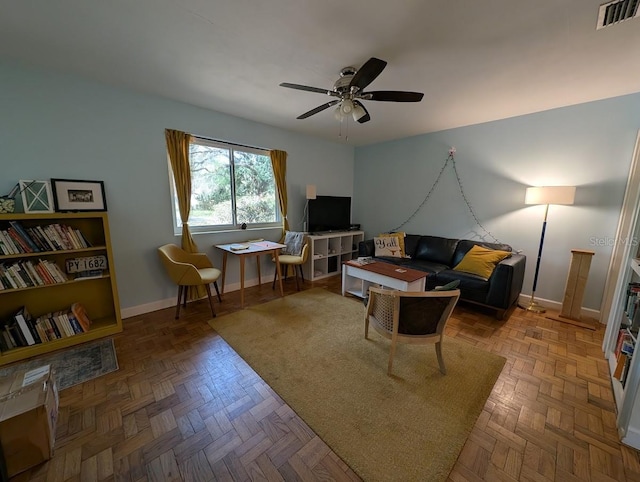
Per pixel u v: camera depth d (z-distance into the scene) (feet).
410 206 14.73
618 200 8.90
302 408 5.26
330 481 3.89
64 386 5.80
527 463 4.17
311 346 7.51
